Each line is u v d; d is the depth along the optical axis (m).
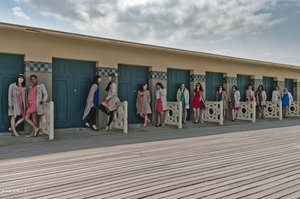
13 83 9.27
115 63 11.65
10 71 9.54
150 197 4.14
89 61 11.17
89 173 5.28
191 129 11.71
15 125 9.24
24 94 9.21
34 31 9.30
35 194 4.23
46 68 10.04
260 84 17.41
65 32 9.79
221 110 13.41
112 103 10.70
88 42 10.91
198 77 14.41
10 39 9.38
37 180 4.86
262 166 5.84
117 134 10.11
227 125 13.32
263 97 16.88
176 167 5.73
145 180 4.90
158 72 12.94
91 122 10.77
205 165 5.89
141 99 12.11
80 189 4.45
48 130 9.03
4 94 9.41
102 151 7.21
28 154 6.81
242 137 9.66
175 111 12.36
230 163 6.07
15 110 9.05
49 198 4.09
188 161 6.22
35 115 9.29
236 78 16.17
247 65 16.66
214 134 10.34
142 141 8.73
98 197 4.13
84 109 11.02
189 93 14.24
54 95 10.41
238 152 7.18
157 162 6.12
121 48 11.78
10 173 5.24
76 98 10.89
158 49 12.31
